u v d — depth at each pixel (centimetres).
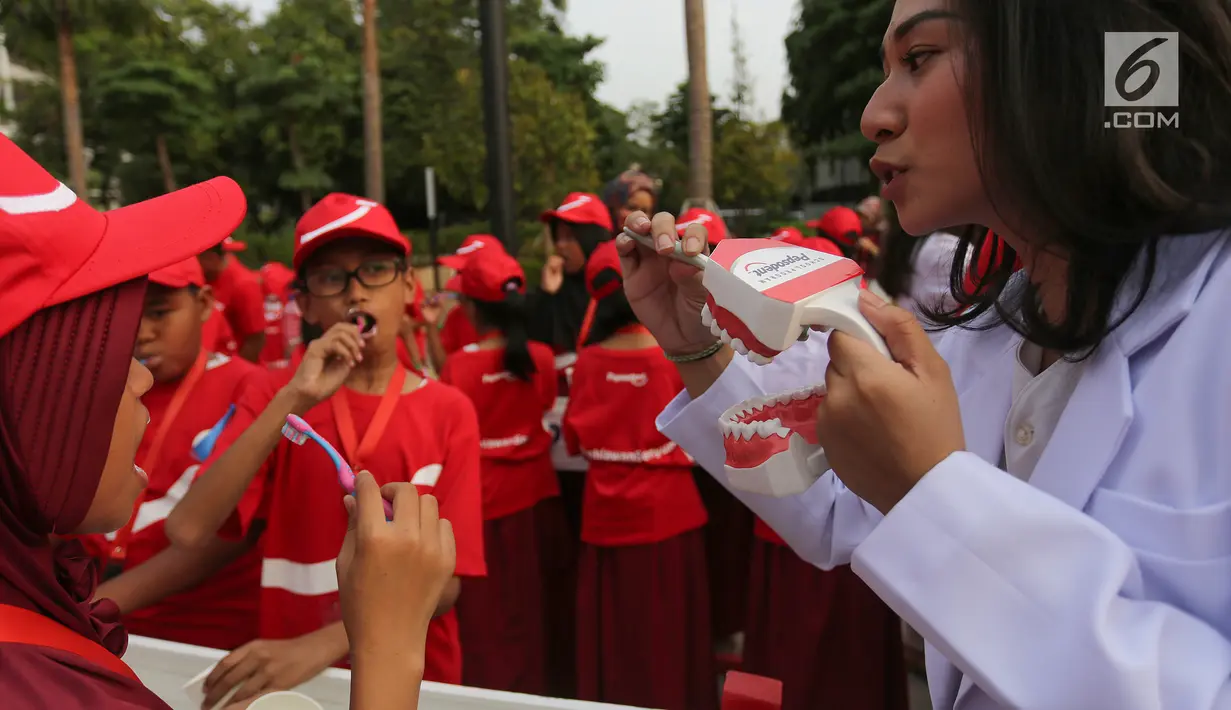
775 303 70
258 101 2783
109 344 73
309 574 174
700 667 288
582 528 293
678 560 280
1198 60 65
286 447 179
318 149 2884
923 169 77
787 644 267
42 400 71
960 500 64
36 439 71
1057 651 60
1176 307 71
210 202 87
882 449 67
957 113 73
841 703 263
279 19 3044
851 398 66
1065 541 62
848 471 70
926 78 75
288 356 525
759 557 283
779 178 1973
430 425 182
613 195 459
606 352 283
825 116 1772
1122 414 71
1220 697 57
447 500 179
